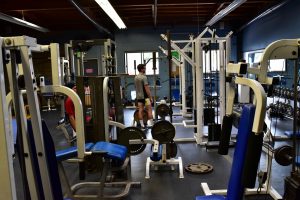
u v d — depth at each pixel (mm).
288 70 7023
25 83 1439
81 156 2004
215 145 5027
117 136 3719
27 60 1415
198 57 5035
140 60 11336
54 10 8070
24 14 8484
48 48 1975
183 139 5621
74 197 3109
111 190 3447
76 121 1962
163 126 3812
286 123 6637
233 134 5691
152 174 3943
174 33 11141
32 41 1463
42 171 1567
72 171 4133
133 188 3496
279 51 1937
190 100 8305
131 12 8992
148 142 3619
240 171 1678
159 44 11211
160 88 11195
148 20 10383
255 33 9523
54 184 1773
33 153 1551
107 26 10820
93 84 3475
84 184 3498
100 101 3475
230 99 1959
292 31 6941
